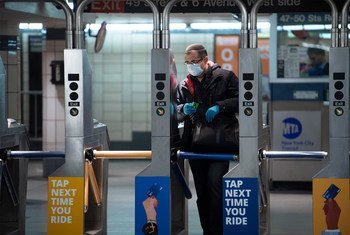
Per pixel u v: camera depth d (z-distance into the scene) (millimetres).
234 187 8711
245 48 8594
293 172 15336
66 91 8781
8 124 9781
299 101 15172
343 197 8609
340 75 8531
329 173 8625
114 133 23125
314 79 15141
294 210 13227
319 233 8656
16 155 9328
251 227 8711
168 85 8641
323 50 15133
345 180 8594
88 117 9047
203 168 9555
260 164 9227
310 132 15141
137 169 20125
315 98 15125
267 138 9734
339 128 8578
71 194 8836
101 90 23125
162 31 8727
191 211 13133
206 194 9633
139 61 23000
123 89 23078
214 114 9141
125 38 22969
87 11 10586
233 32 22422
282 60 15211
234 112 9359
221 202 9312
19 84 15164
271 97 15219
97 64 23078
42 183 17078
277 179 15383
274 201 14195
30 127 23875
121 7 10570
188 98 9508
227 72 9438
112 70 23078
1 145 9133
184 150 9492
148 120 23047
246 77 8617
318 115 15141
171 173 9328
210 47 22562
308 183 15359
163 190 8734
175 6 10453
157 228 8758
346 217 8602
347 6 8586
